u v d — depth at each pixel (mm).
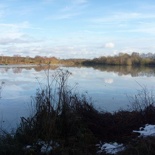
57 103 7004
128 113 7707
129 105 12164
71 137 6402
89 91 17078
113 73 37344
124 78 28188
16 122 9086
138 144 5672
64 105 6902
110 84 21812
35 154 5801
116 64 78562
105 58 82750
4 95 15750
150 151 5387
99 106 11617
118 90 17859
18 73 35375
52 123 6469
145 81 24406
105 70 46469
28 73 35031
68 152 5812
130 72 40875
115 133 6926
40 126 6504
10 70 42938
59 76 7672
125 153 5523
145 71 44062
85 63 82438
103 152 5883
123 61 76750
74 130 6668
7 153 5688
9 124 8719
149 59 75500
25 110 11406
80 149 5961
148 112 7516
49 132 6316
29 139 6250
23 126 6637
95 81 24328
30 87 19547
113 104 12508
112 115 7688
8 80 25141
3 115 10422
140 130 6832
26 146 6008
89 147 6195
